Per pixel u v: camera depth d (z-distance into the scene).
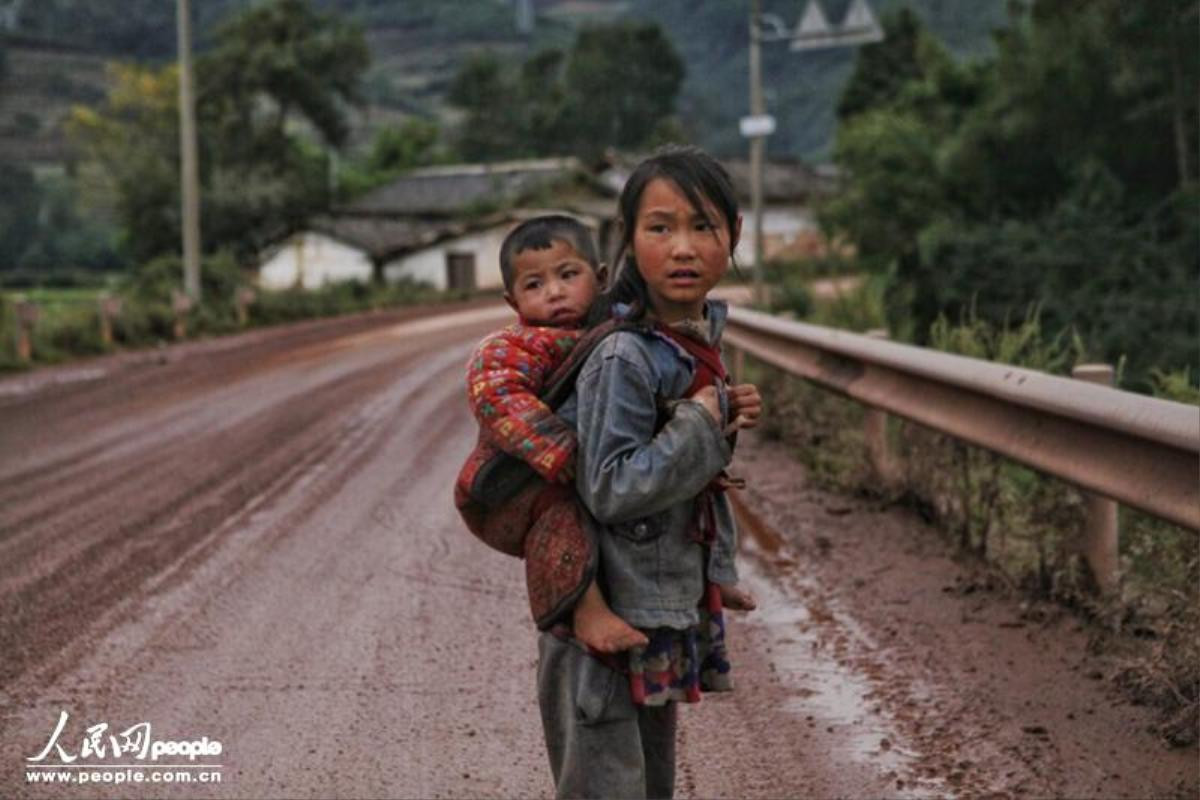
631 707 3.82
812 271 44.12
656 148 3.83
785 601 8.31
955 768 5.79
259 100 76.88
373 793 5.69
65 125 80.81
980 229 21.47
